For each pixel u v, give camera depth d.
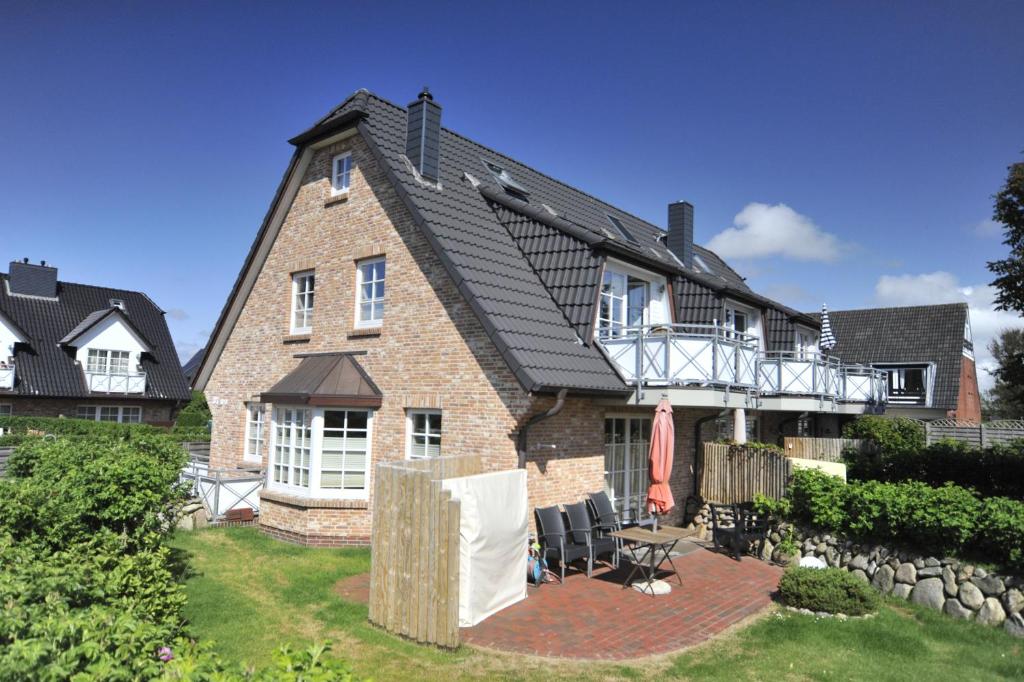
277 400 12.50
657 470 10.46
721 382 12.03
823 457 16.78
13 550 4.95
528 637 7.22
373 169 13.05
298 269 14.59
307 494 11.92
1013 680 6.61
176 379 37.22
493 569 7.96
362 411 12.32
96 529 6.79
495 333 10.02
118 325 34.81
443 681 6.08
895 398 31.58
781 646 7.27
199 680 3.21
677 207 20.61
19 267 34.34
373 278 13.02
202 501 13.38
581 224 15.88
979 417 38.72
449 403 11.02
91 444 8.88
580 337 11.42
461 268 10.79
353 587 8.86
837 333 34.62
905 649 7.27
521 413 9.95
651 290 14.40
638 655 6.88
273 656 3.61
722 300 15.77
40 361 32.19
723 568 10.41
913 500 9.25
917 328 32.94
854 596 8.34
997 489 13.26
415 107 13.22
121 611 4.34
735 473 13.03
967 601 8.32
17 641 3.15
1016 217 11.23
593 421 11.53
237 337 16.16
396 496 7.41
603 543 10.00
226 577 9.21
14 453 9.09
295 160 14.50
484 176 14.91
